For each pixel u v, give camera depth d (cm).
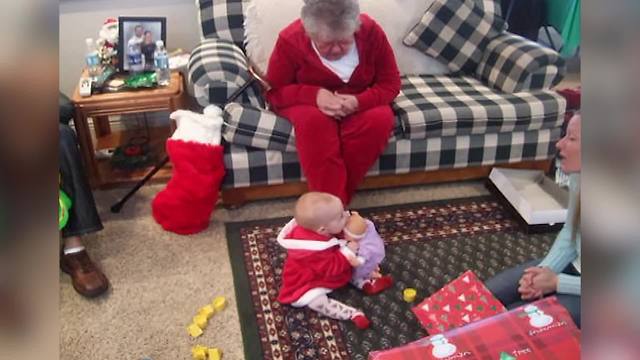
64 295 183
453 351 125
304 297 173
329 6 192
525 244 207
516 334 127
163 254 202
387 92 214
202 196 204
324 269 172
